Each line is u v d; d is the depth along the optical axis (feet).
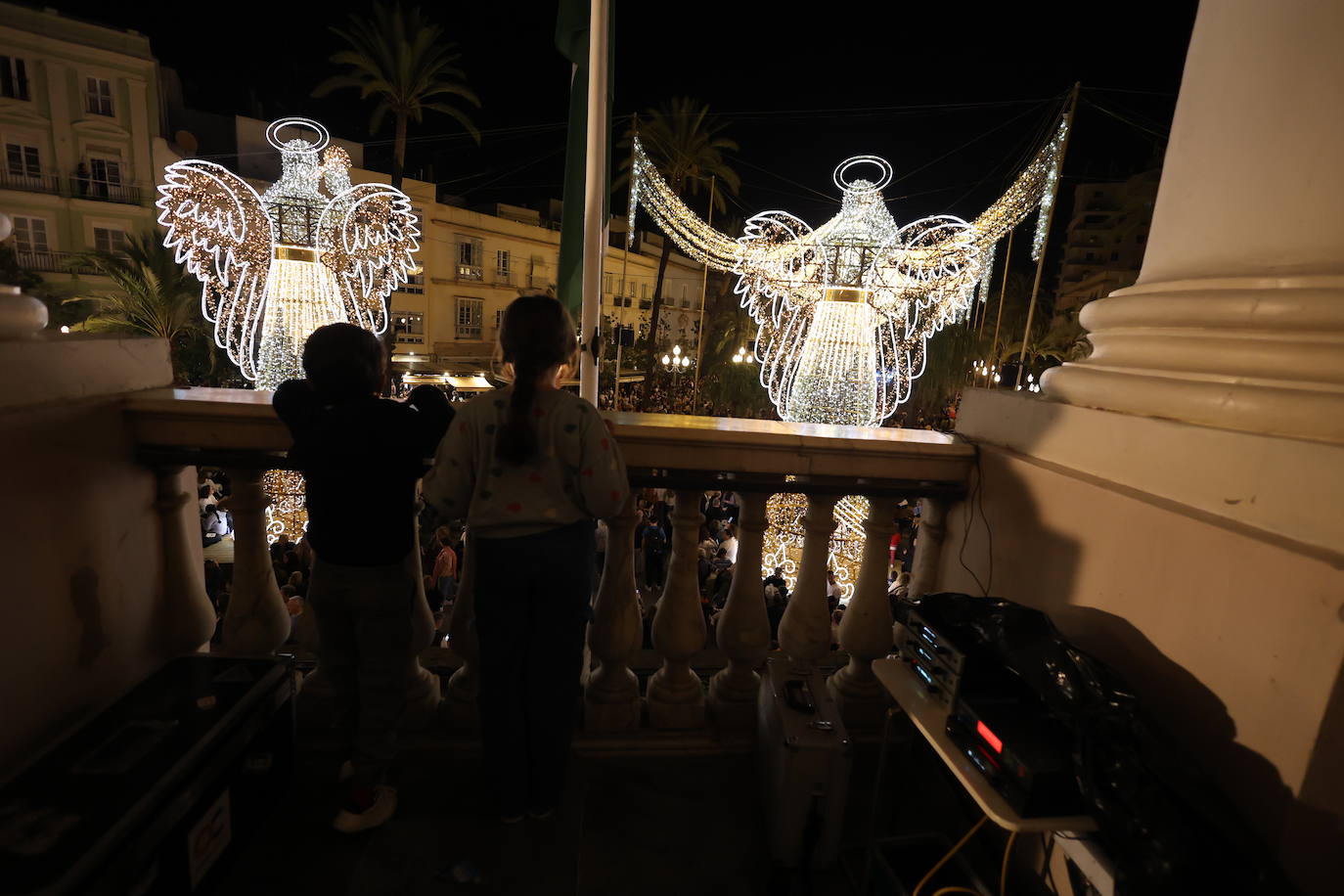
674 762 8.12
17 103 91.81
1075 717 4.72
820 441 7.78
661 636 8.35
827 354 43.16
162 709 6.01
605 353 117.08
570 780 7.72
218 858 5.90
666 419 8.30
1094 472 6.38
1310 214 5.17
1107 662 5.97
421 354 131.44
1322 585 4.15
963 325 106.73
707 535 38.04
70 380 6.16
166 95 109.81
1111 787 4.51
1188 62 6.48
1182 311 5.97
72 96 95.14
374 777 6.61
